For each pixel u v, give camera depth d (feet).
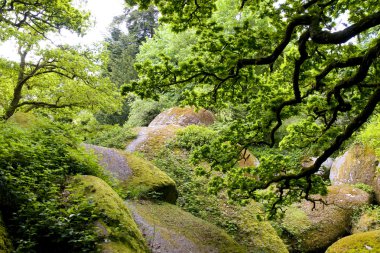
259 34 16.67
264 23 52.80
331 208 43.09
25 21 40.91
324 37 11.50
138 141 46.62
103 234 14.84
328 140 22.74
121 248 14.70
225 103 22.02
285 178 20.57
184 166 40.09
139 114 66.13
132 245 15.74
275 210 24.72
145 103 66.03
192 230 25.31
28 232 13.33
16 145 18.60
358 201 44.24
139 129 51.29
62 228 13.84
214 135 45.34
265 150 55.98
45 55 44.42
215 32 16.63
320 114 19.75
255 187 22.62
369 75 17.03
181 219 26.30
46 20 42.45
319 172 56.75
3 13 38.42
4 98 50.34
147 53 69.36
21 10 39.99
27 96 53.52
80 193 17.26
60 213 15.11
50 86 52.54
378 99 13.87
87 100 50.16
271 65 17.54
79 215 15.20
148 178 29.48
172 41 62.44
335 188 47.37
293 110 20.97
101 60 49.44
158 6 16.46
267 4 17.37
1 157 16.96
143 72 17.20
